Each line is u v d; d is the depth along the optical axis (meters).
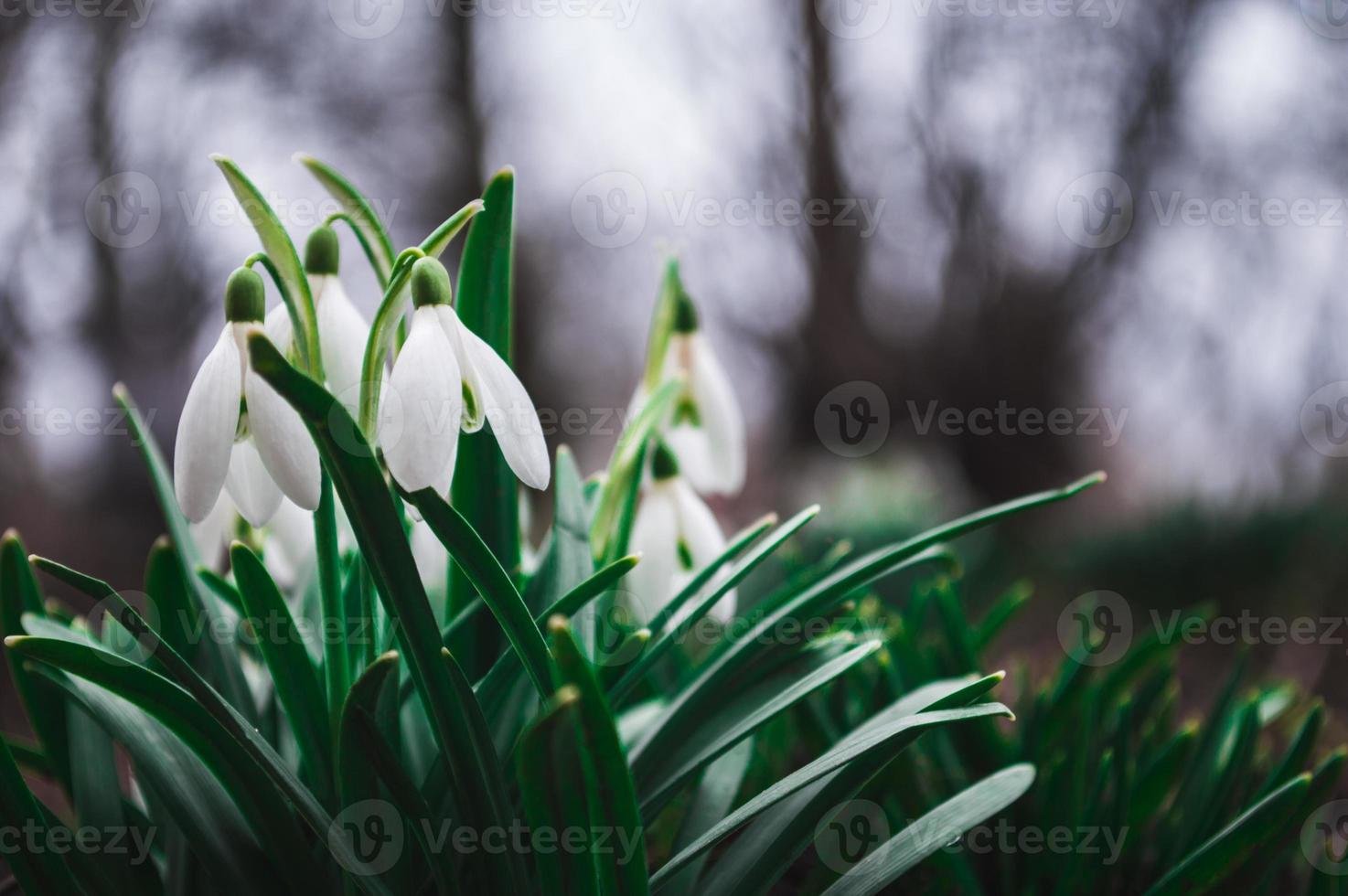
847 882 0.84
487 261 0.95
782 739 1.51
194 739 0.79
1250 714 1.18
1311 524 4.21
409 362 0.70
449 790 0.91
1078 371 8.99
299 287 0.75
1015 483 9.21
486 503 1.01
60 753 1.03
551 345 8.53
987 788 0.91
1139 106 7.88
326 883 0.87
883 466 5.45
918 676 1.34
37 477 5.57
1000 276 8.96
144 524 5.95
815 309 8.79
